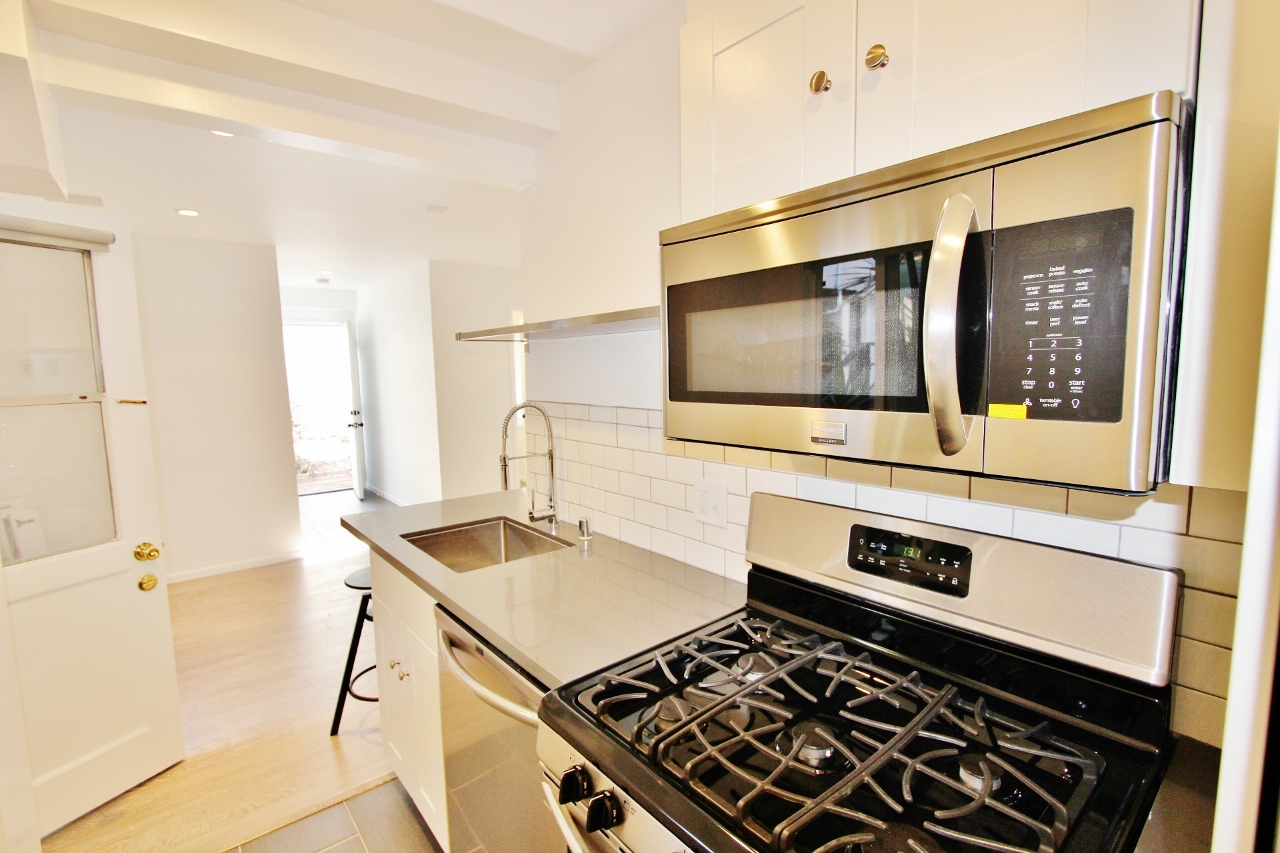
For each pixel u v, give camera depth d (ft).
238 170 8.29
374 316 20.12
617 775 2.52
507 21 5.21
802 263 2.76
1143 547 2.67
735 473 4.66
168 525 12.76
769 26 3.05
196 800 6.28
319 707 8.04
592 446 6.34
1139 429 1.84
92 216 6.17
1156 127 1.74
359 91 5.48
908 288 2.37
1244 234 1.75
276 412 14.01
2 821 5.00
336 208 10.37
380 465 21.08
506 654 3.69
